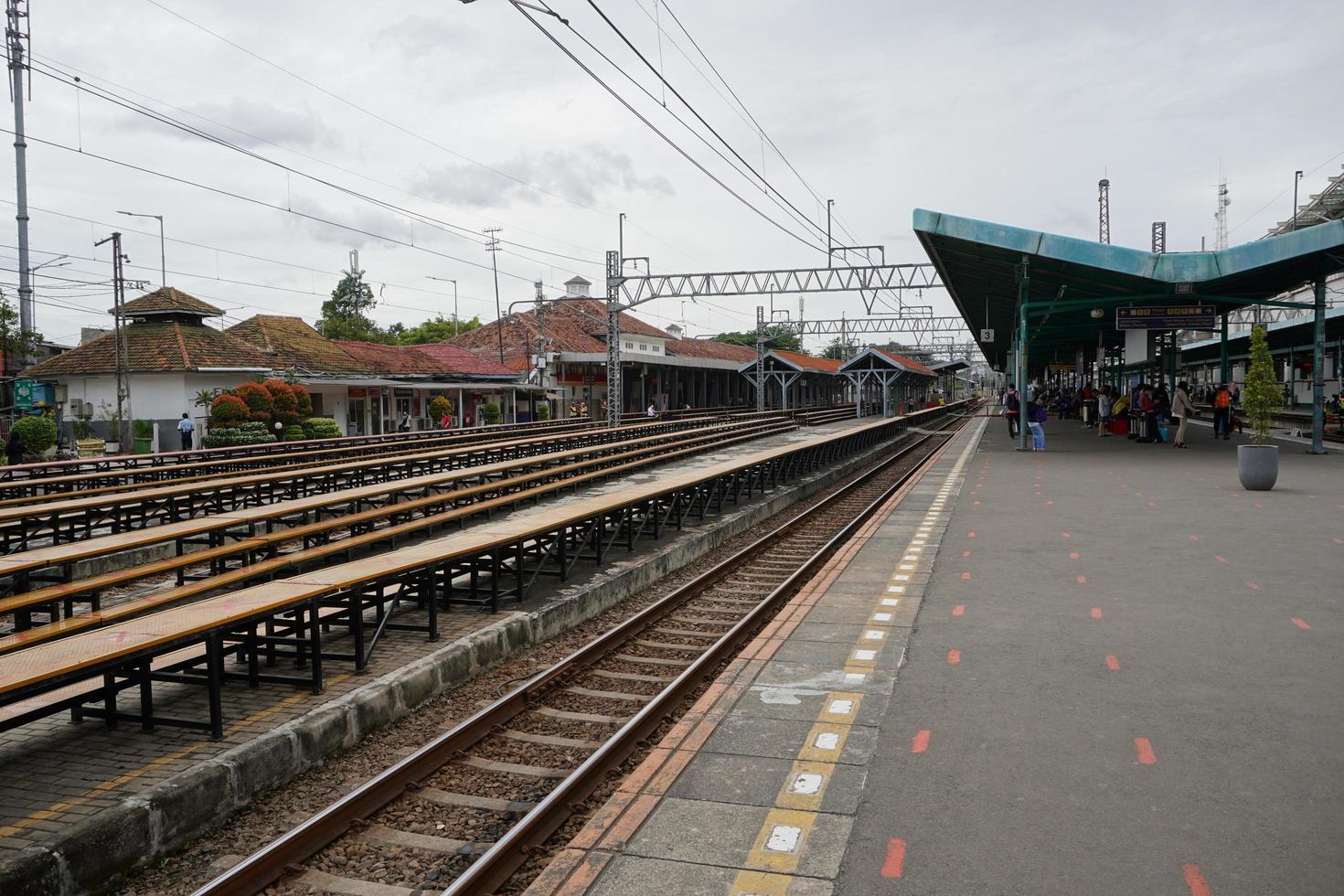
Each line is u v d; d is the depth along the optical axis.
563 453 17.39
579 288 75.94
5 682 4.27
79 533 13.62
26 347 38.50
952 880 3.55
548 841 4.50
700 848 3.88
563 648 8.20
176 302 38.44
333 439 24.92
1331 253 20.33
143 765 5.04
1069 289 26.97
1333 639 6.58
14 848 4.06
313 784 5.21
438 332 78.19
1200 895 3.39
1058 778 4.43
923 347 82.31
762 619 8.81
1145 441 25.95
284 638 7.16
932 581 8.98
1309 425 28.62
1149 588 8.28
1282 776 4.38
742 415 48.25
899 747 4.89
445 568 8.66
